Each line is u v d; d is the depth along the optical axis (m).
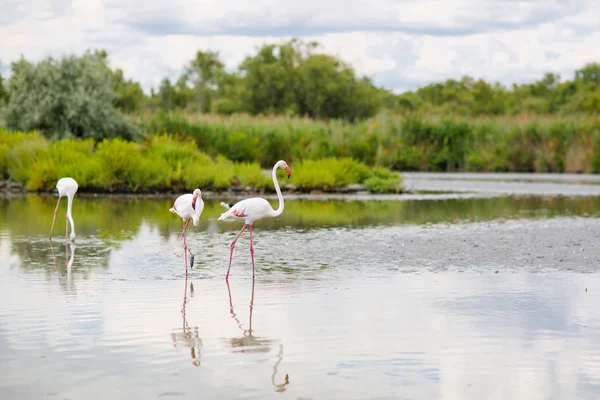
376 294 10.55
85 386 6.81
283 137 41.03
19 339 8.27
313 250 14.66
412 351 7.87
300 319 9.15
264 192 29.61
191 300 10.18
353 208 23.62
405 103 84.31
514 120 49.62
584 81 84.31
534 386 6.87
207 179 29.36
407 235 16.86
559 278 11.72
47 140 34.50
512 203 25.66
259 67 74.56
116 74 61.78
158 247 15.02
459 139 47.56
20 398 6.53
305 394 6.64
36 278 11.69
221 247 15.12
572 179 39.31
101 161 28.53
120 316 9.27
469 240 16.02
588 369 7.34
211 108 79.94
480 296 10.41
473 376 7.12
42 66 36.06
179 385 6.85
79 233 17.05
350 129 45.69
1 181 30.52
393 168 45.56
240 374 7.15
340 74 72.56
